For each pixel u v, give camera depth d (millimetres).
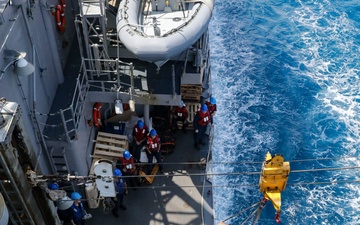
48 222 14070
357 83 26375
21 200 12297
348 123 24047
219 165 20953
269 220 19203
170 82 17188
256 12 31062
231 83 25688
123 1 16703
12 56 12539
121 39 15766
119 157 16938
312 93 25609
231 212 19109
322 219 19594
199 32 16109
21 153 12156
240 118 23609
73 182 15664
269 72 26656
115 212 16062
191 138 18625
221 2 31828
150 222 16125
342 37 29328
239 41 28766
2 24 12328
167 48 15156
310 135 23281
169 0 17125
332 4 31625
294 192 20531
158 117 18703
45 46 15570
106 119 18391
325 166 21875
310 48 28500
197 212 16422
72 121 15656
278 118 23922
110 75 17219
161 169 17469
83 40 18562
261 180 10281
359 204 20219
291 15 30875
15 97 13211
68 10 17906
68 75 17344
